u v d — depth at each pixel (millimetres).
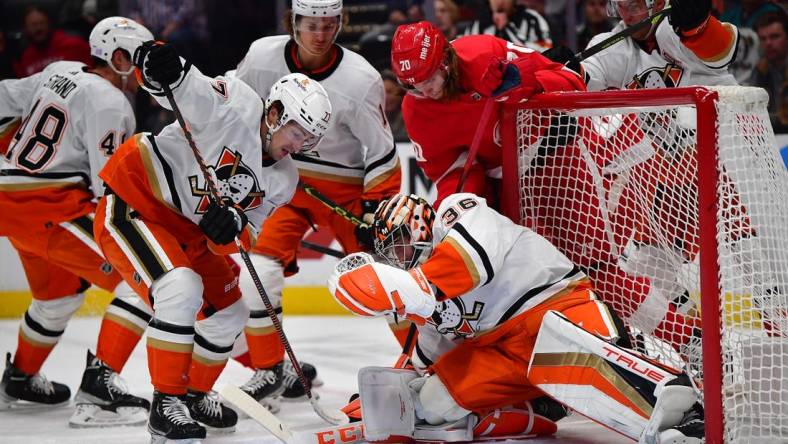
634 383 11078
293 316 25984
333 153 15125
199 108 11828
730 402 11219
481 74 12953
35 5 26406
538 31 24500
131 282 12266
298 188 15242
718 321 10844
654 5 14242
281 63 14727
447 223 11898
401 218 11883
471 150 12836
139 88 26328
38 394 15383
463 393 12453
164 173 12156
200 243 12844
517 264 12156
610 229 13523
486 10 24859
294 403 16078
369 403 12320
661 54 14570
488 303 12227
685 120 13109
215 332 13109
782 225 11633
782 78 24188
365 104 14633
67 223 14484
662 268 13438
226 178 12094
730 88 11039
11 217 14492
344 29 25766
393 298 11258
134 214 12203
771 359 11453
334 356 20422
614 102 11961
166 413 11820
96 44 14484
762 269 11305
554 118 13461
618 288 13539
